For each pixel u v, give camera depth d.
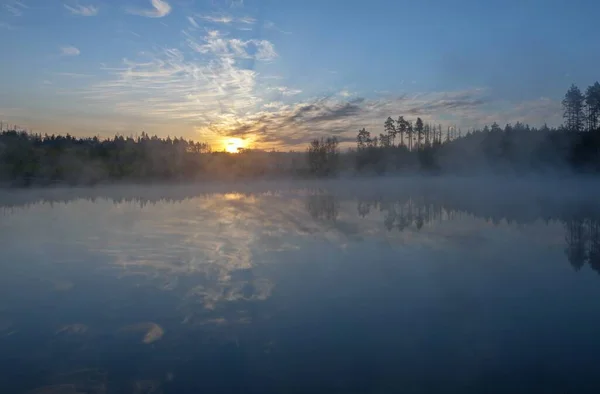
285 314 6.67
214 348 5.62
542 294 7.43
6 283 8.29
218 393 4.65
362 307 6.93
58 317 6.63
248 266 9.33
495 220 15.54
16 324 6.38
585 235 12.45
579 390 4.68
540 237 12.23
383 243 11.58
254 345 5.70
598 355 5.35
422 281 8.16
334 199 25.00
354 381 4.86
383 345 5.68
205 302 7.18
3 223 16.47
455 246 11.13
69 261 9.95
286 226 14.51
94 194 32.56
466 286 7.88
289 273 8.77
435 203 21.89
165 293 7.66
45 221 16.78
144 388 4.77
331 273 8.67
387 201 23.39
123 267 9.38
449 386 4.79
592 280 8.20
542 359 5.32
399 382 4.86
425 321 6.30
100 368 5.15
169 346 5.70
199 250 10.90
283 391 4.72
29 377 4.99
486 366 5.18
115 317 6.60
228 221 15.93
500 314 6.67
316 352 5.49
